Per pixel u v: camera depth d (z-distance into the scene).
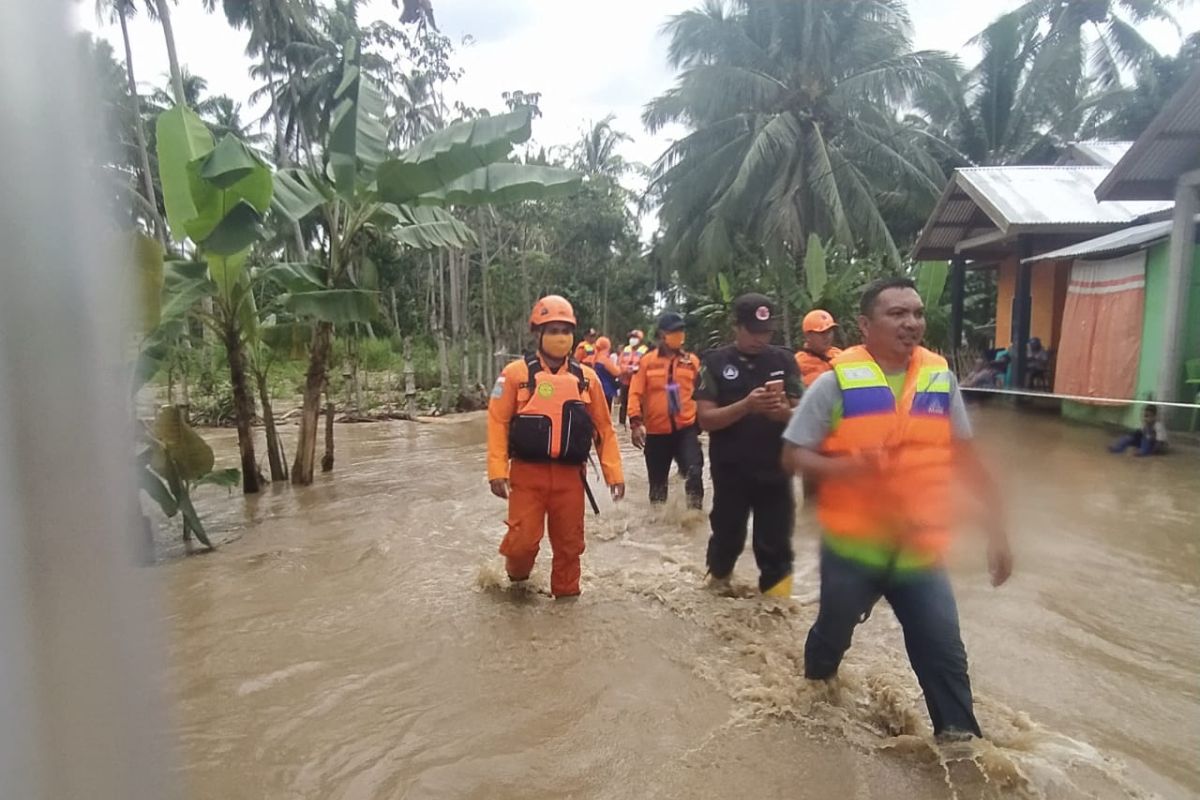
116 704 0.94
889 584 3.05
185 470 6.32
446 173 7.84
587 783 2.83
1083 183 14.23
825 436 3.08
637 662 3.89
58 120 0.87
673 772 2.89
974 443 3.07
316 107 22.58
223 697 3.53
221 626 4.42
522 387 4.76
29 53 0.85
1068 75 22.61
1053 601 4.57
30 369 0.85
